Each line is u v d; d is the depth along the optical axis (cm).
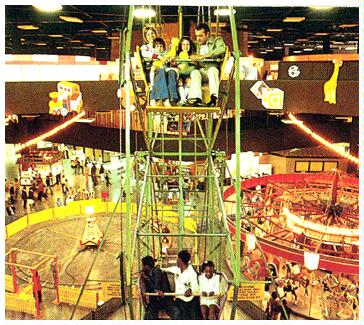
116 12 1906
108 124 2595
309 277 1823
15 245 2375
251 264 1891
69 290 1748
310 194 2164
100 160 4019
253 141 2455
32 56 2098
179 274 717
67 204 2900
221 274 707
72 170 4047
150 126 1130
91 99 2027
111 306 1634
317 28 2567
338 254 1723
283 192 2162
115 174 3853
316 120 2727
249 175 3325
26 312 1692
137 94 915
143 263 728
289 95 1997
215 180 888
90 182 3616
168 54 799
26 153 3475
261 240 1576
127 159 660
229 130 2403
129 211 662
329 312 1642
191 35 1997
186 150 2223
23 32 2802
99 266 2097
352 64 1944
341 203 2012
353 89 1942
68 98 2019
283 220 2130
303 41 3509
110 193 3284
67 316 1677
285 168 3316
